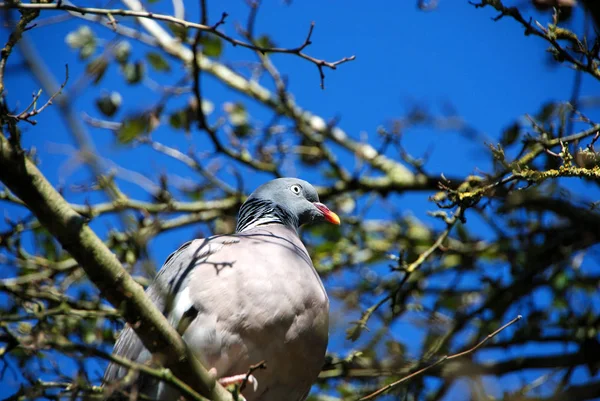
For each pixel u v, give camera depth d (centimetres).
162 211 1128
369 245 1264
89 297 1005
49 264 1045
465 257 1239
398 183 1282
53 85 680
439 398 1038
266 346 718
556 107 1035
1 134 529
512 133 1028
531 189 1058
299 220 982
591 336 1108
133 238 784
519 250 1196
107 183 943
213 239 784
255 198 953
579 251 1214
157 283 770
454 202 780
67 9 662
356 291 1209
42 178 542
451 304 1250
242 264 730
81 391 539
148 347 596
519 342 1115
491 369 1105
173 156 1202
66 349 521
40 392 534
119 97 1133
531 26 778
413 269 912
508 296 1130
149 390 705
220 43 1123
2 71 615
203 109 1166
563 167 729
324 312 755
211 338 699
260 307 711
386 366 1080
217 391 631
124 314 565
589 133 830
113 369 762
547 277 1188
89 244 550
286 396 776
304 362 751
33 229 1116
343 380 1093
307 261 804
